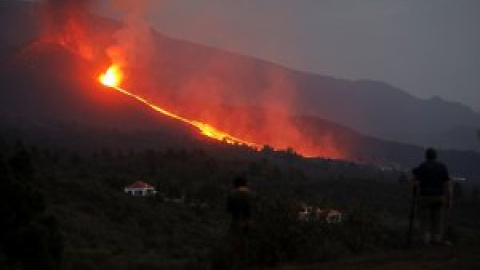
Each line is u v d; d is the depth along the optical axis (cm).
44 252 2139
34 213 2280
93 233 6131
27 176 2483
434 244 1791
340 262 1579
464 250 1625
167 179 12750
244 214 1548
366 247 1936
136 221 7625
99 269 2720
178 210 8912
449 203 1777
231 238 1547
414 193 1805
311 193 11138
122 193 9462
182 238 6700
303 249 1755
